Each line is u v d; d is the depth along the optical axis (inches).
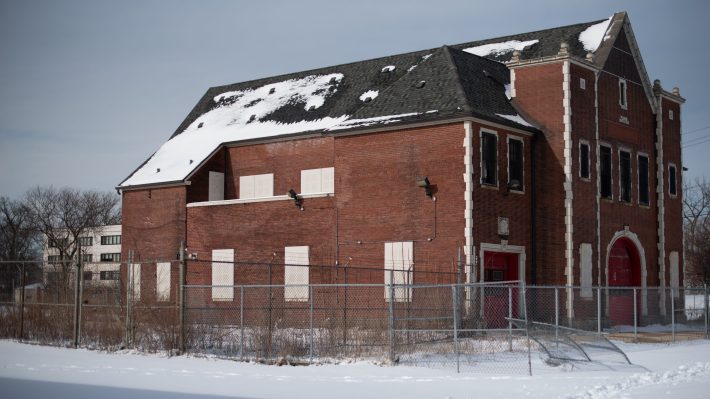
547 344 1011.3
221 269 1708.9
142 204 1862.7
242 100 2049.7
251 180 1828.2
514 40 1861.5
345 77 1903.3
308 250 1587.1
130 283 1130.0
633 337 1375.5
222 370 876.6
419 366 922.7
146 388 729.6
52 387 730.2
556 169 1534.2
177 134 2048.5
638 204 1763.0
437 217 1423.5
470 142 1406.3
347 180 1535.4
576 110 1553.9
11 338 1209.4
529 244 1530.5
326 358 973.2
